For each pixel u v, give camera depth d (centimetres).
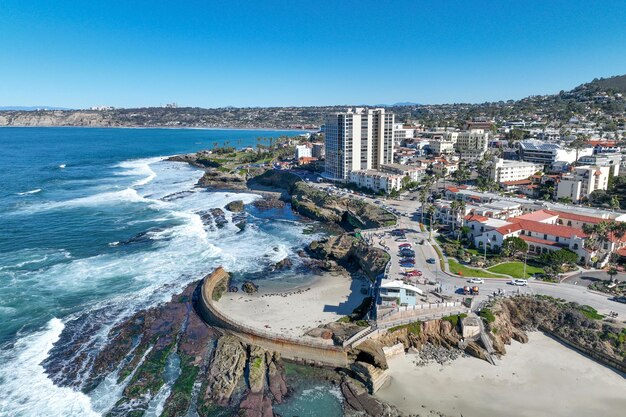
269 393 7144
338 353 7800
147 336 8669
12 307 9625
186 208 19362
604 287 9569
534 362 7831
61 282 10950
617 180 18188
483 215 13950
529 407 6775
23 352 8019
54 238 14325
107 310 9638
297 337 8256
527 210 15250
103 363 7788
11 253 12838
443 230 14150
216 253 13312
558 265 10512
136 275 11500
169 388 7194
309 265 12531
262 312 9575
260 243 14575
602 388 7144
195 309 9756
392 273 10562
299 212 19025
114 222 16500
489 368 7706
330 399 7056
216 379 7369
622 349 7681
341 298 10312
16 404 6731
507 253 11338
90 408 6706
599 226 11262
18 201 19625
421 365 7831
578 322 8338
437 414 6662
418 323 8494
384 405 6819
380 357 7612
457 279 10231
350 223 17125
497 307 8912
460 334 8419
